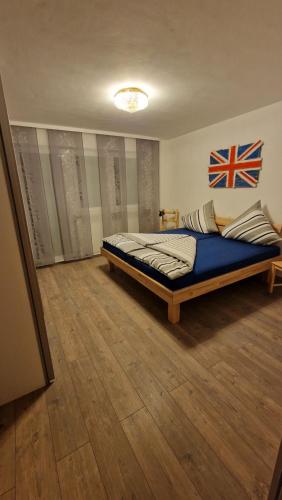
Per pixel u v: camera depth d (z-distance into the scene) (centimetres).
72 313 242
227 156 354
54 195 374
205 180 402
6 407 142
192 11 127
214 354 180
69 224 391
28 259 134
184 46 159
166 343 194
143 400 144
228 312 237
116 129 380
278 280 305
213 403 141
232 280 245
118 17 130
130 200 454
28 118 310
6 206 121
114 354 183
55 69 184
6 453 117
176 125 363
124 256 289
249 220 314
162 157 474
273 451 115
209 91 236
